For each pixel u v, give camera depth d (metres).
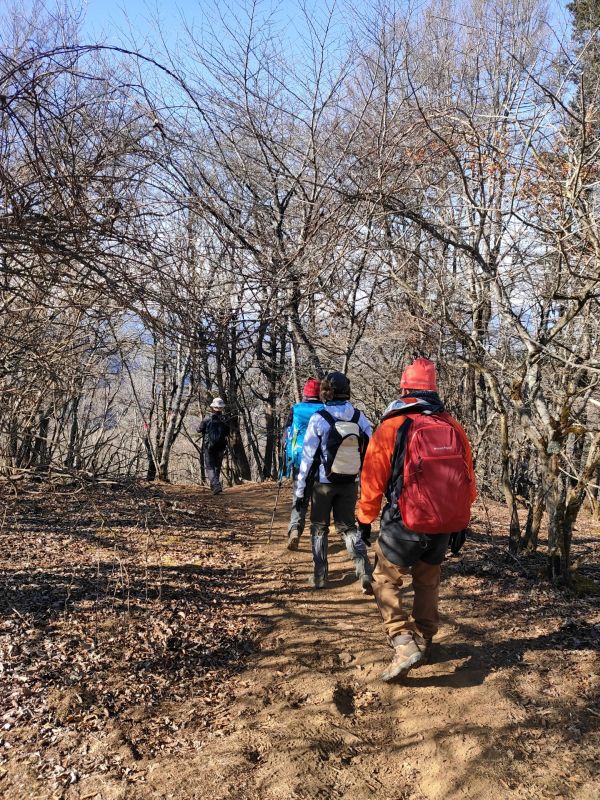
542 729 3.28
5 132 3.34
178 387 15.93
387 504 3.78
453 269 7.54
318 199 5.97
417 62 7.84
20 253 3.37
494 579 5.36
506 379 6.54
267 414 17.42
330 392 5.28
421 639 4.27
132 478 7.81
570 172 5.01
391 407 3.83
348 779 2.96
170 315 4.05
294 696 3.67
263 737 3.24
